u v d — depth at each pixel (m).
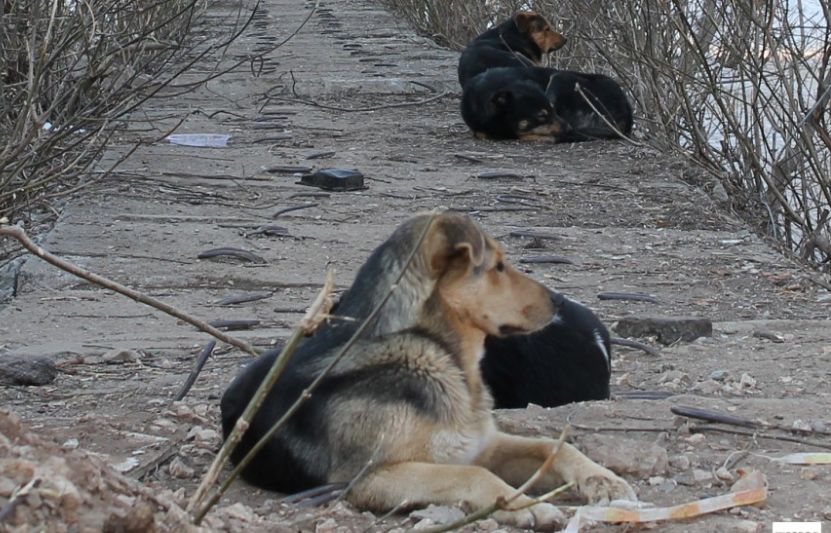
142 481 5.36
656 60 13.77
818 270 11.24
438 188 12.86
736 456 5.58
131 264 9.81
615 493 4.96
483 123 15.84
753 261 10.48
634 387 7.01
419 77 20.11
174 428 6.12
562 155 14.95
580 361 6.32
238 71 19.70
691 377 7.20
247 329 8.45
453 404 5.09
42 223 11.44
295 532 4.58
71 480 3.77
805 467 5.43
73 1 10.78
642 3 14.88
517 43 18.56
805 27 11.80
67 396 6.86
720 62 13.72
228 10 27.20
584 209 12.20
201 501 4.24
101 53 11.16
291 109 17.81
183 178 12.80
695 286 9.75
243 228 10.98
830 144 12.01
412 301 5.16
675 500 5.11
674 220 11.90
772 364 7.43
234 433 4.09
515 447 5.26
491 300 5.26
